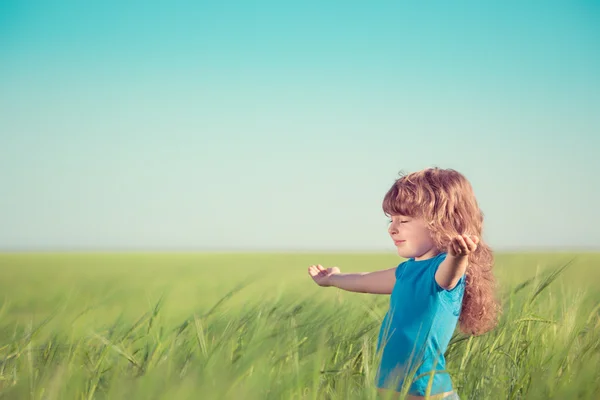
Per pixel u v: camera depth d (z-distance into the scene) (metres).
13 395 2.51
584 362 2.82
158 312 3.41
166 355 2.85
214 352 2.71
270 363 2.61
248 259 49.09
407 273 3.05
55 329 3.17
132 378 2.49
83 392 2.53
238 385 2.33
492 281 3.23
